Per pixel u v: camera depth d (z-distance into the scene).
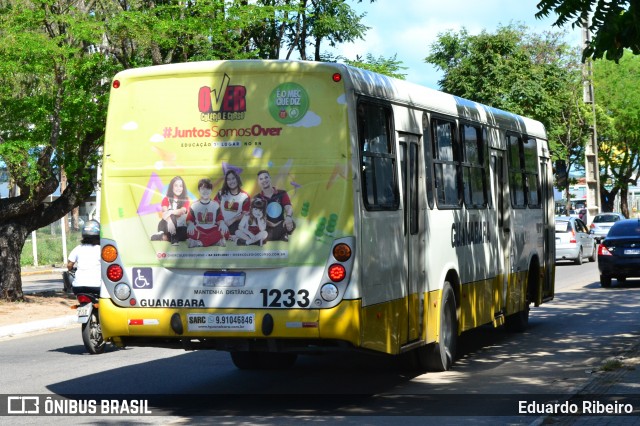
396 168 11.01
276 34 32.38
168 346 10.38
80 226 52.38
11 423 9.58
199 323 10.09
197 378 12.49
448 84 51.12
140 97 10.43
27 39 21.36
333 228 9.83
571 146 62.31
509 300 15.93
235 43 25.58
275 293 9.91
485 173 14.79
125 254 10.37
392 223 10.79
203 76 10.24
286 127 10.01
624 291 26.16
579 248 39.88
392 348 10.69
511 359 14.03
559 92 53.03
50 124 23.00
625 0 9.84
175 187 10.25
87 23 22.14
